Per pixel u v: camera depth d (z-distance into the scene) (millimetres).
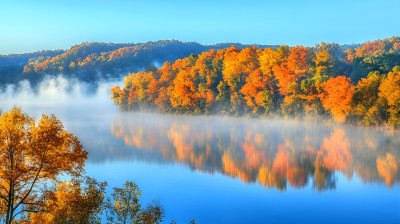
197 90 152625
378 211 38562
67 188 24188
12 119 22547
